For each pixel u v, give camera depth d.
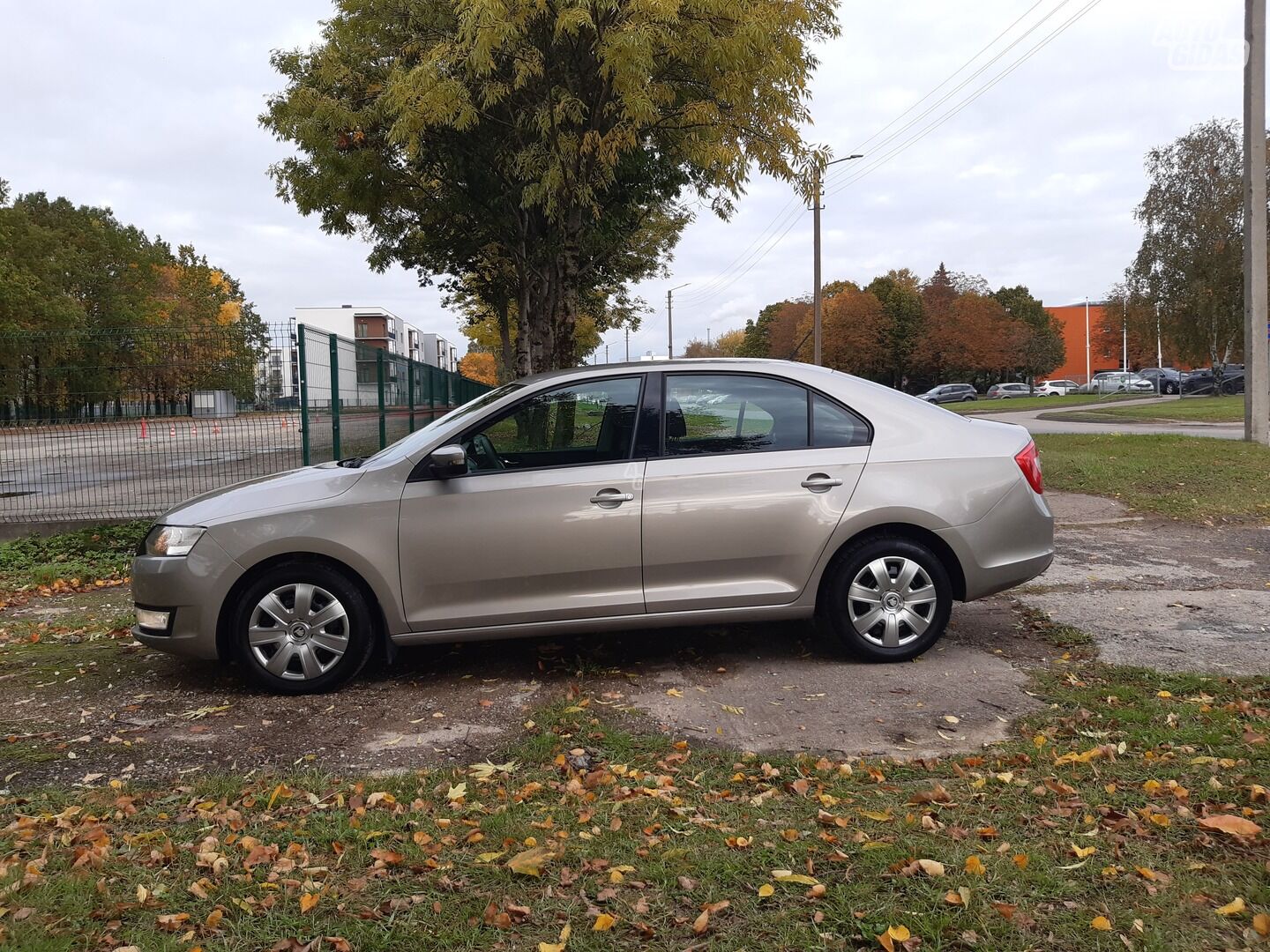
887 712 4.16
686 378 4.91
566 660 5.08
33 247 49.62
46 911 2.50
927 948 2.29
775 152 12.32
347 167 17.14
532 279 20.23
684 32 11.15
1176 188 48.62
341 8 16.66
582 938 2.38
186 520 4.64
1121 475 11.43
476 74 11.84
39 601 7.48
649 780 3.43
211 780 3.51
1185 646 4.98
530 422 4.79
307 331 9.41
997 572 4.94
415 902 2.57
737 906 2.52
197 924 2.46
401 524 4.56
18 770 3.71
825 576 4.87
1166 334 50.50
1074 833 2.88
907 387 76.81
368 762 3.73
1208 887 2.52
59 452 10.18
